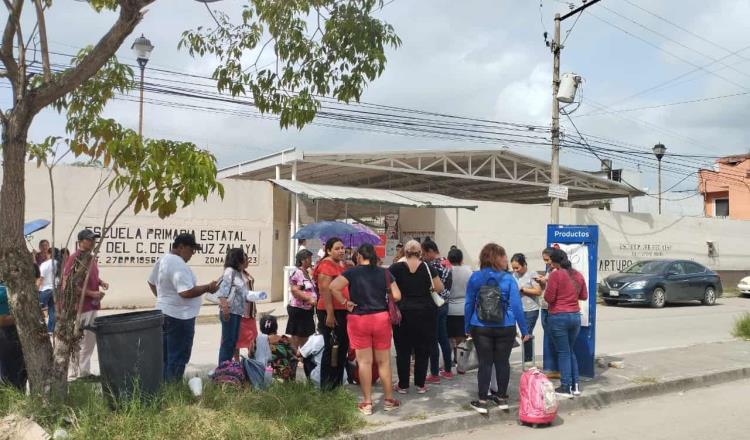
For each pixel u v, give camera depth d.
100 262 16.00
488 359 6.66
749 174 37.16
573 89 15.15
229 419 5.35
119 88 6.54
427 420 6.17
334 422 5.81
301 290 8.24
